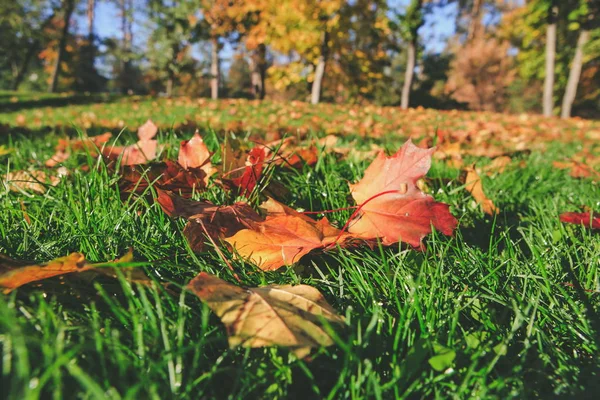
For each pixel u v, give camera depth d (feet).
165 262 1.13
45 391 0.71
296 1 24.22
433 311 1.04
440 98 44.75
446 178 2.27
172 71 38.04
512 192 2.44
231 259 1.25
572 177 3.04
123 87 59.52
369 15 26.32
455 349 0.91
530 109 52.80
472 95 50.47
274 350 0.88
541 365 0.94
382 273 1.24
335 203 1.80
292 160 2.24
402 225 1.34
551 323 1.09
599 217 1.68
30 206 1.68
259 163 1.69
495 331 1.02
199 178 1.80
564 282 1.25
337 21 24.81
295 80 31.53
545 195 2.44
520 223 1.80
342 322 0.88
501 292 1.20
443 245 1.42
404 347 0.97
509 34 36.27
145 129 2.30
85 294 1.00
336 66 31.35
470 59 49.19
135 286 1.02
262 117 11.64
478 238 1.69
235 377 0.86
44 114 13.64
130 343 0.89
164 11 35.42
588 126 12.00
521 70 37.06
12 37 49.08
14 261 0.98
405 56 56.59
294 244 1.27
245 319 0.85
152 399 0.68
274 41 26.61
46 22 45.93
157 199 1.35
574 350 1.01
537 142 6.78
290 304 0.91
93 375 0.76
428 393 0.84
